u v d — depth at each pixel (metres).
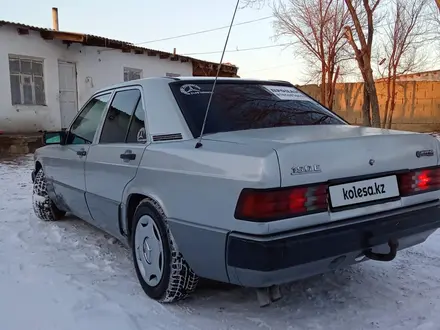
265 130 2.84
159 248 2.87
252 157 2.23
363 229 2.41
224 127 2.87
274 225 2.18
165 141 2.90
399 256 3.77
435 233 4.36
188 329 2.57
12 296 2.99
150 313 2.77
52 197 4.90
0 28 12.47
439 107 20.17
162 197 2.77
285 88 3.67
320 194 2.30
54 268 3.55
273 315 2.76
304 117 3.24
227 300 2.97
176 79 3.22
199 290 3.12
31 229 4.77
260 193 2.17
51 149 4.77
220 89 3.24
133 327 2.58
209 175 2.41
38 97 13.84
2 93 12.68
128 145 3.25
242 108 3.09
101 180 3.59
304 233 2.25
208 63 20.09
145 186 2.94
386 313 2.76
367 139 2.52
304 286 3.18
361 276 3.36
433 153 2.83
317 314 2.77
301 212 2.24
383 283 3.22
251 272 2.22
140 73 17.55
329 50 18.39
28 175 8.66
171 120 2.93
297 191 2.23
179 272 2.74
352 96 21.14
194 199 2.51
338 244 2.32
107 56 16.00
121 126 3.48
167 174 2.71
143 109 3.22
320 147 2.34
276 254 2.15
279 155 2.20
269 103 3.26
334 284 3.21
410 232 2.64
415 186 2.70
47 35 13.58
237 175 2.27
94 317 2.70
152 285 2.94
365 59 13.02
